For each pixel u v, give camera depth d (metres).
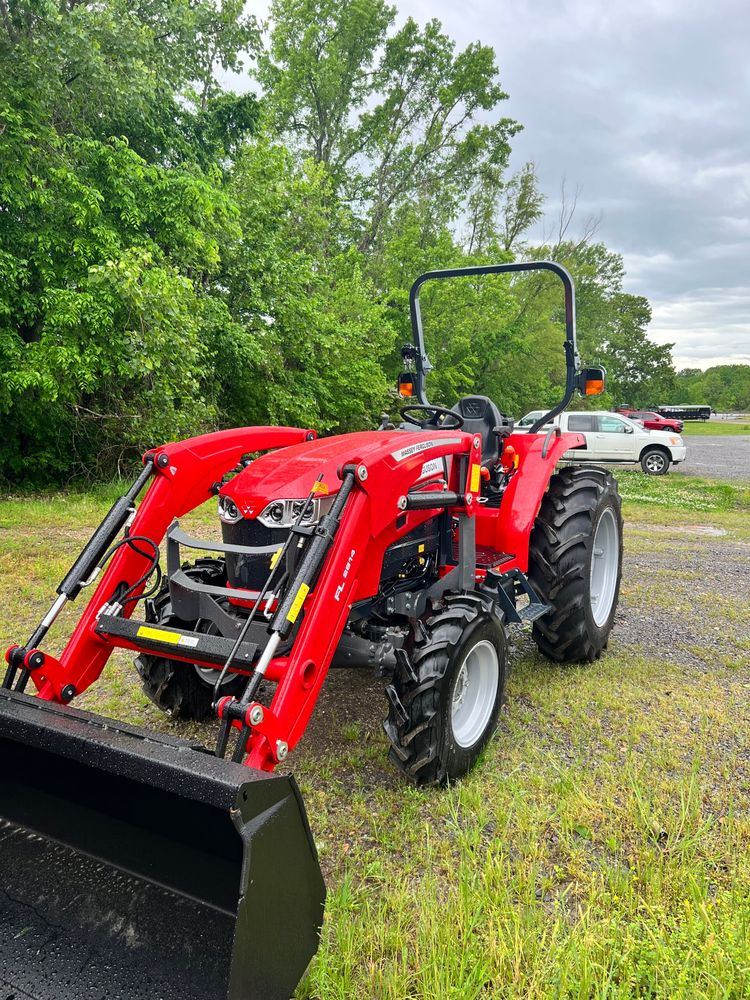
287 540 2.68
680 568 7.31
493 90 29.41
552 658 4.36
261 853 1.65
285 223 15.57
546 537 4.15
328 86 26.83
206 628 3.05
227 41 16.23
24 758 2.11
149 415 10.78
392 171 29.42
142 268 10.11
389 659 2.88
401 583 3.45
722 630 5.18
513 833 2.63
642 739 3.43
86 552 2.77
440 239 24.03
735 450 28.86
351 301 18.62
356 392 16.97
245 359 13.38
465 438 3.35
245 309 14.47
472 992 1.89
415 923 2.16
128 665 4.33
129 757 1.79
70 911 1.94
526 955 2.01
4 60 9.78
